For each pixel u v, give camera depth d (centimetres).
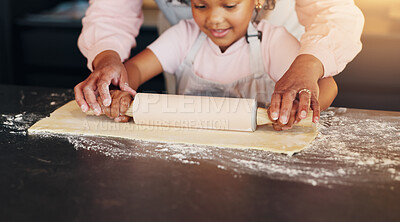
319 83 110
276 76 122
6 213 60
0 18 245
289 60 119
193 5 112
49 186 67
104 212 60
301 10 116
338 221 58
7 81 255
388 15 232
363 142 87
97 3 123
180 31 126
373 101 218
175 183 68
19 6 251
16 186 67
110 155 79
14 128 94
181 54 127
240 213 60
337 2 108
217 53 123
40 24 245
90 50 117
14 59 253
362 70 214
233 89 126
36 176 71
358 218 59
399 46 205
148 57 123
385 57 209
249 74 124
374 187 68
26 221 58
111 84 108
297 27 130
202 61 126
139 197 64
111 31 120
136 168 74
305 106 85
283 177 71
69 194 65
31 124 97
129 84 110
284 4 125
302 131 92
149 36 231
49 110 108
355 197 65
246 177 71
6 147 83
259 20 125
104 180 69
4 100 115
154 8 270
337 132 93
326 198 64
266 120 91
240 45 121
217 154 80
